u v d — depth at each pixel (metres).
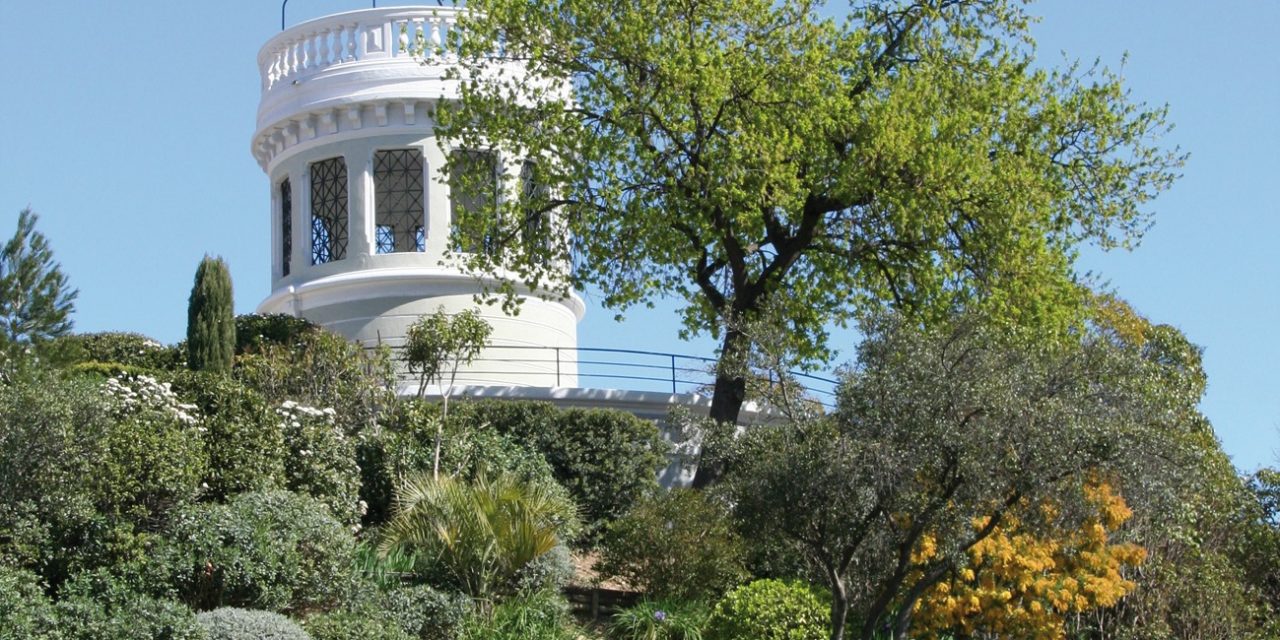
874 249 29.06
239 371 28.58
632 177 28.09
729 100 28.12
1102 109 32.00
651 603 23.55
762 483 20.50
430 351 28.59
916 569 22.56
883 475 19.78
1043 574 23.36
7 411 19.95
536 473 27.11
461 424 27.69
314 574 21.27
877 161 28.05
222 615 19.33
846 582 22.55
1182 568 25.92
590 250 28.42
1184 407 24.36
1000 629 23.27
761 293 29.00
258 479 22.86
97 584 19.56
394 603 21.59
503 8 28.88
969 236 29.02
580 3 28.20
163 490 21.19
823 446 20.31
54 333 23.55
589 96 28.66
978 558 22.97
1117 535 24.30
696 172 27.78
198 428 22.64
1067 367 20.77
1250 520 28.48
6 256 23.25
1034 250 28.72
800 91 27.89
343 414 27.30
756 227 27.72
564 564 23.89
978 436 19.75
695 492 25.27
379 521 26.17
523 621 22.22
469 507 23.16
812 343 28.97
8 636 17.92
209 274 28.50
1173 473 20.56
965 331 20.86
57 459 20.09
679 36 27.97
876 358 20.69
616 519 27.62
